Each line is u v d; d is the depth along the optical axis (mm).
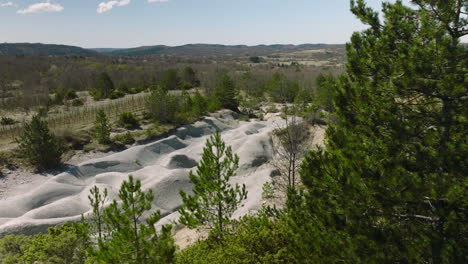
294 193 8391
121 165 32125
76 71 100750
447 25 6332
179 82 84188
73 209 23547
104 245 8156
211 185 12680
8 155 30125
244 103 63406
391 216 6555
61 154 31000
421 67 6051
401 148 6617
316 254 7047
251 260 9375
